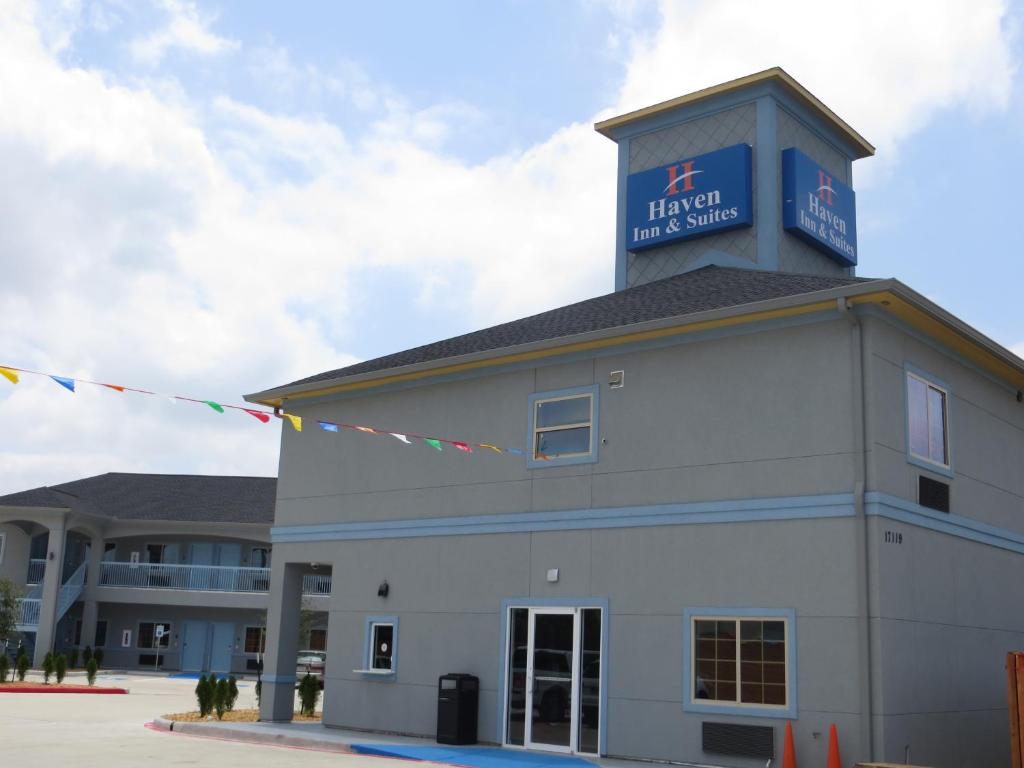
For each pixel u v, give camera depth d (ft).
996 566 59.00
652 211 80.12
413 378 67.87
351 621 67.92
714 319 54.39
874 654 47.55
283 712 70.54
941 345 56.70
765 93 76.54
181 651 152.25
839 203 80.89
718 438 54.49
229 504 160.15
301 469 73.41
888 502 49.55
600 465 58.49
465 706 59.67
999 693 56.85
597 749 55.01
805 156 77.05
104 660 153.38
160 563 157.89
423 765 51.39
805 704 48.85
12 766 47.32
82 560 158.81
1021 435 65.10
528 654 59.26
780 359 53.26
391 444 68.69
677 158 80.74
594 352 60.13
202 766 48.26
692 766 51.37
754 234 75.20
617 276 81.87
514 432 62.69
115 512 156.76
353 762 51.65
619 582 56.29
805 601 49.90
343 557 69.36
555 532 59.52
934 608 52.03
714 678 52.01
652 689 53.88
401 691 64.28
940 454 55.31
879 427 50.19
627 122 83.30
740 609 51.75
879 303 50.75
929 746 49.70
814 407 51.72
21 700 92.94
